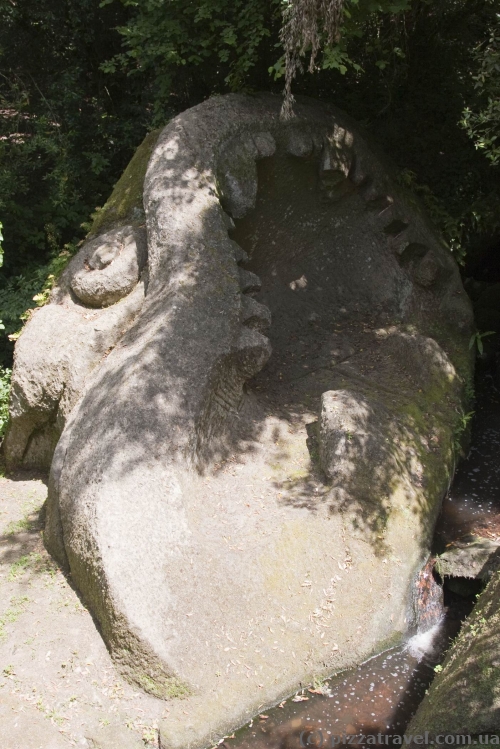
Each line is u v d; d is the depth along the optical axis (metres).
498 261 9.69
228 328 5.82
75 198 9.77
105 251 6.34
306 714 4.51
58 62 10.73
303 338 7.29
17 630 4.77
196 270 5.92
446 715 3.88
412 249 7.59
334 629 4.88
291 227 7.35
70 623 4.78
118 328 6.08
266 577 4.95
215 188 6.37
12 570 5.30
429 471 6.02
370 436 5.83
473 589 5.37
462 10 8.26
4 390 7.14
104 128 10.00
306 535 5.25
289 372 6.94
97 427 5.25
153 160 6.44
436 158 8.58
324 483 5.68
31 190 10.02
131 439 5.11
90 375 5.87
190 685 4.42
